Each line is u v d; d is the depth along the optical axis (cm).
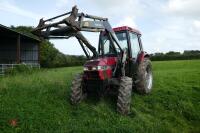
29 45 3030
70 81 1174
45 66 4144
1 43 2945
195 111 890
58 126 686
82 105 816
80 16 744
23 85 1074
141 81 910
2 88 991
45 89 996
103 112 776
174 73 1471
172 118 830
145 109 856
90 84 807
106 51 887
